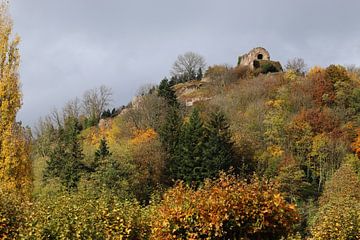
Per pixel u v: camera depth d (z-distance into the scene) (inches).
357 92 2913.4
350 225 781.3
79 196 804.0
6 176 1008.2
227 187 623.8
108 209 697.6
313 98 3058.6
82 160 2132.1
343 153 2269.9
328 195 1640.0
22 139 1047.0
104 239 652.1
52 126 3134.8
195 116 2373.3
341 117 2694.4
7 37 1065.5
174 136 2397.9
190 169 2095.2
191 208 613.9
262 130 2568.9
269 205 611.8
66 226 631.2
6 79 1044.5
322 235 794.2
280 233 630.5
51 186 1726.1
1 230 656.4
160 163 2143.2
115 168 1820.9
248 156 2230.6
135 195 1787.6
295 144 2420.0
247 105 3132.4
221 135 2169.0
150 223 707.4
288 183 1952.5
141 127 2910.9
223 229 605.9
